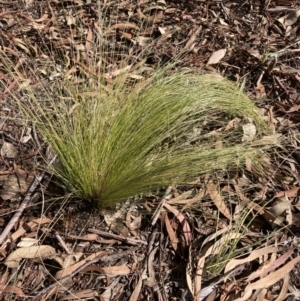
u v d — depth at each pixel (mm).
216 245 803
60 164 874
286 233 844
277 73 1083
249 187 884
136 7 1179
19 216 817
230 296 764
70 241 810
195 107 875
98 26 1098
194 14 1187
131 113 831
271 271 789
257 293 770
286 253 806
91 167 789
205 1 1206
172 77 914
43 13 1153
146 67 1058
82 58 1063
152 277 786
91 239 812
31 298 748
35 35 1108
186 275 780
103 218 838
